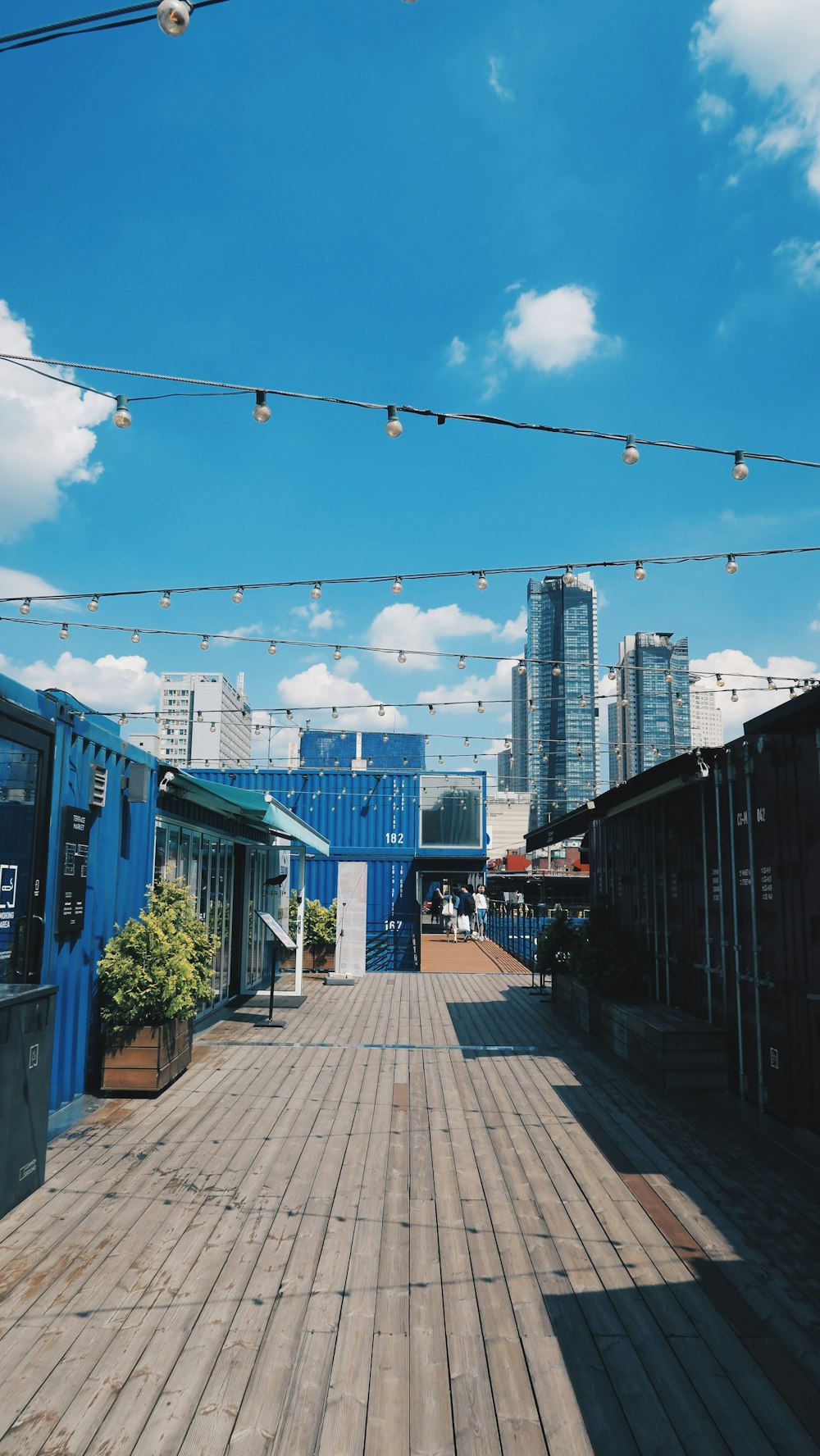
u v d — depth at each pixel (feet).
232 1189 17.24
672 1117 22.89
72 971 23.30
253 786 86.58
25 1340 11.57
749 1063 24.50
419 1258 14.24
